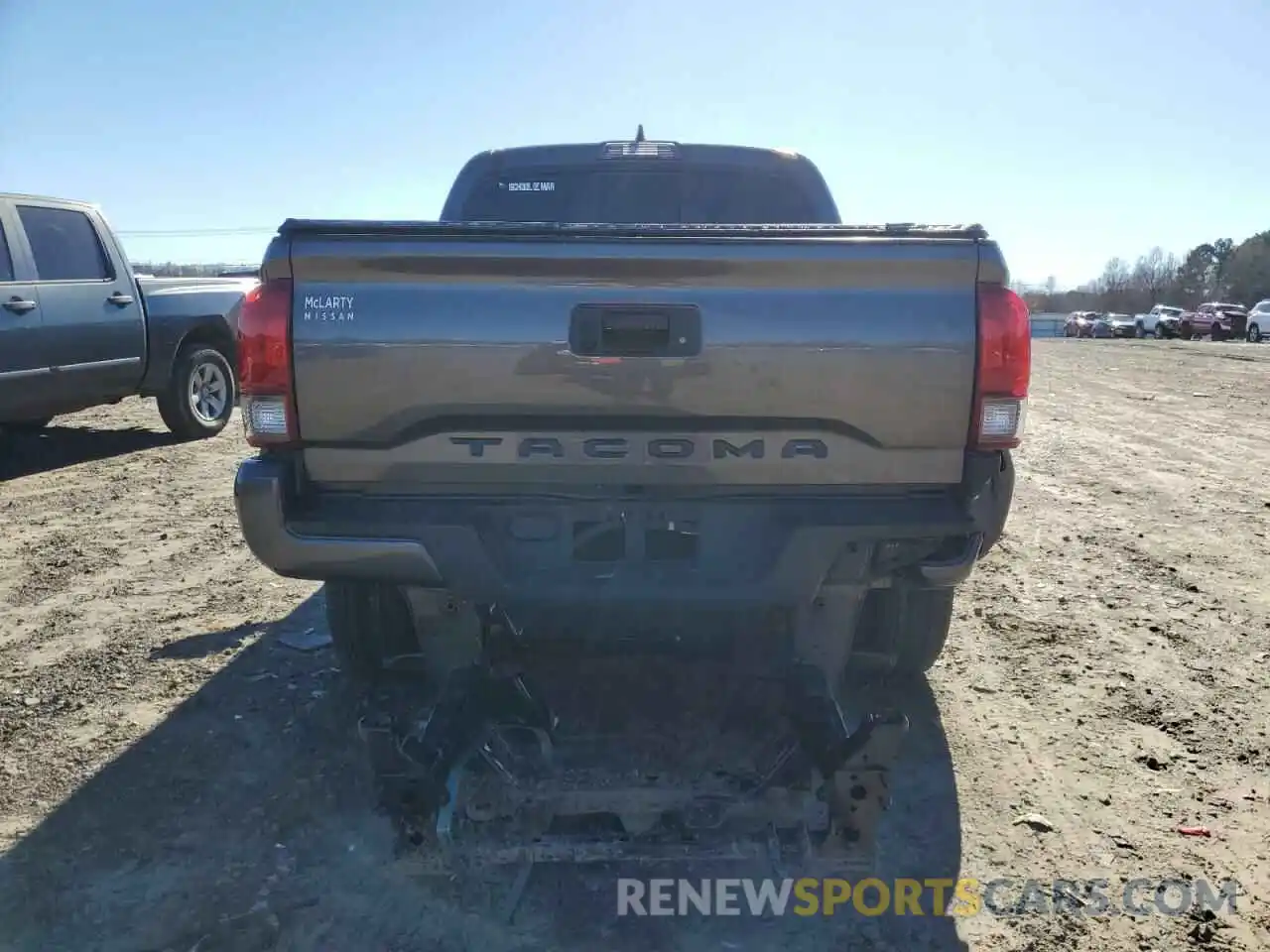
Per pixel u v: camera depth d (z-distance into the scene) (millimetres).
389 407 2869
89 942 2576
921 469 2947
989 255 2838
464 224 2811
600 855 2611
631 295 2824
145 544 6156
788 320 2830
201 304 9461
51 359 7793
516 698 2916
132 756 3521
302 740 3627
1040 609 5039
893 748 2555
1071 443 10336
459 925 2662
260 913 2691
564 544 2988
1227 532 6570
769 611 3127
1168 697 4008
